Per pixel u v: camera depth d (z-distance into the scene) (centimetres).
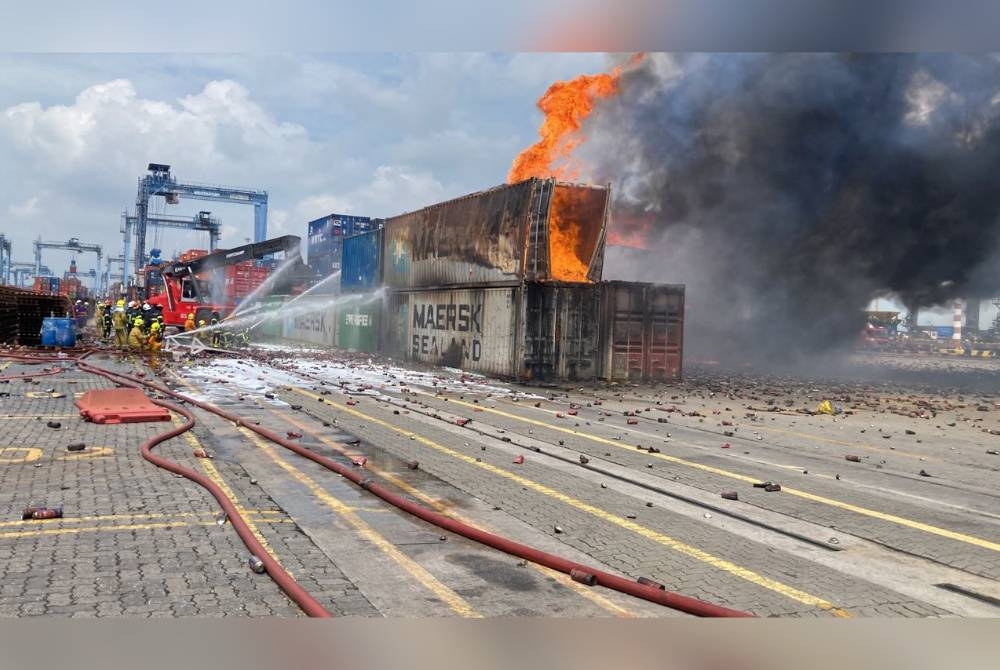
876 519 745
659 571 567
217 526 640
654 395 1989
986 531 707
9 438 1038
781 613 489
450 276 2591
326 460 917
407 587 512
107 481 794
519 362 2186
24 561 535
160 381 1934
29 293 3712
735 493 811
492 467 945
